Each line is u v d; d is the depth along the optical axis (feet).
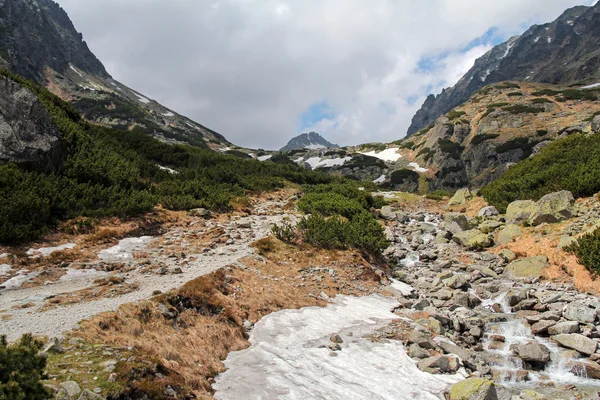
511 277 65.72
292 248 67.21
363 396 29.45
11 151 62.69
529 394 31.19
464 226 96.17
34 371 19.58
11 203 53.16
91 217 62.90
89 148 88.94
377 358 36.73
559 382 35.32
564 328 42.96
